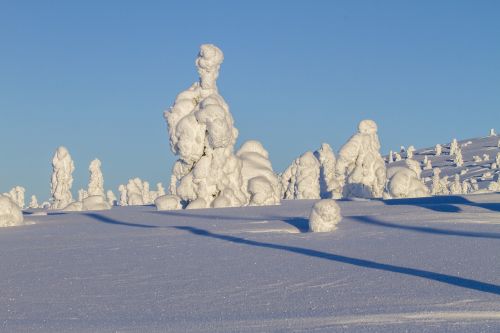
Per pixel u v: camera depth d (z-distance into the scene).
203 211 34.62
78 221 31.75
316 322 8.81
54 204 64.00
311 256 15.51
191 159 41.56
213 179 41.22
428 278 11.88
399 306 9.64
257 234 21.33
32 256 17.80
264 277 12.82
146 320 9.47
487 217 23.38
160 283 12.73
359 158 54.31
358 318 8.95
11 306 10.96
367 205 32.62
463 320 8.62
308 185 60.66
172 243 19.67
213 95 42.16
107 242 20.78
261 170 44.00
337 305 9.97
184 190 41.44
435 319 8.73
